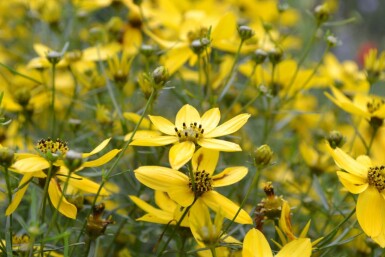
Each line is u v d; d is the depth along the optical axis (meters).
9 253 0.36
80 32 0.69
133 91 0.57
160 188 0.38
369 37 1.15
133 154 0.50
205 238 0.35
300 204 0.49
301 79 0.57
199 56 0.47
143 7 0.59
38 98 0.53
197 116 0.40
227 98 0.56
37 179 0.41
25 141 0.48
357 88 0.62
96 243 0.42
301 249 0.36
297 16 0.79
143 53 0.49
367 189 0.40
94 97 0.56
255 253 0.36
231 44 0.53
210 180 0.39
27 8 0.66
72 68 0.53
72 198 0.41
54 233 0.43
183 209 0.39
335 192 0.50
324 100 0.77
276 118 0.62
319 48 0.99
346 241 0.39
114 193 0.45
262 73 0.55
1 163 0.35
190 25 0.54
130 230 0.47
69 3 0.70
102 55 0.54
